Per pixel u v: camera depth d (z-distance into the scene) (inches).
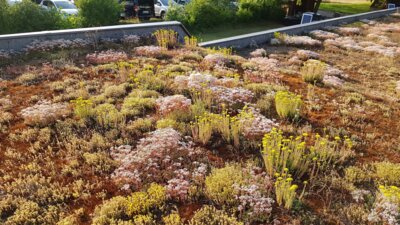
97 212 180.9
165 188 195.5
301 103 306.2
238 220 179.8
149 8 908.0
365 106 333.7
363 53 549.3
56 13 576.4
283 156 222.5
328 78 401.7
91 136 251.4
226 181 199.2
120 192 199.2
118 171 212.5
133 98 298.7
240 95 312.7
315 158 213.0
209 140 251.1
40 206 188.1
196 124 255.9
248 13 963.3
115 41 467.2
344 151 244.2
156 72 360.5
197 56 430.9
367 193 203.8
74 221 175.5
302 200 195.6
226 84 342.6
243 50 531.2
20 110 281.3
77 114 271.6
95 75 352.8
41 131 250.1
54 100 294.7
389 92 387.5
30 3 538.6
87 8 664.4
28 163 220.8
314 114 307.0
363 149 257.0
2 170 211.2
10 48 399.2
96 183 204.7
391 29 754.8
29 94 308.0
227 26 912.9
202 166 218.5
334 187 210.2
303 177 219.1
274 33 594.9
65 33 433.7
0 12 507.8
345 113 309.9
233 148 243.6
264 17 1018.7
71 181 207.3
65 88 319.3
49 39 425.7
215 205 191.2
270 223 178.5
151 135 249.9
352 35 684.7
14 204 186.1
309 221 181.5
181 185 197.9
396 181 215.9
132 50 438.3
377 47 570.9
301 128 278.8
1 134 249.3
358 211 188.2
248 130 255.0
